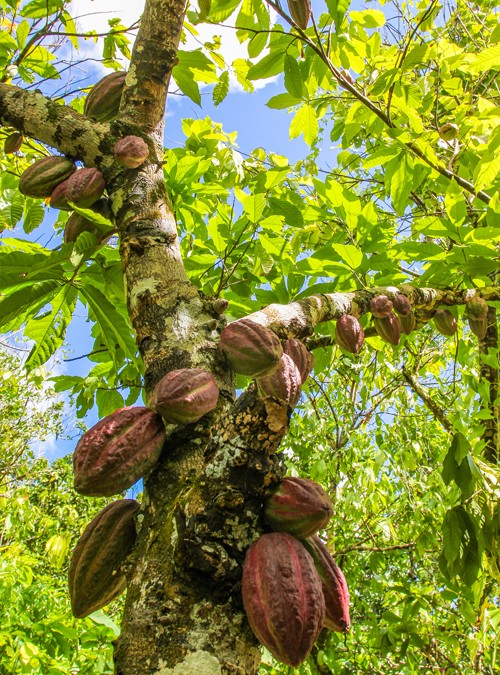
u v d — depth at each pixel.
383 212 3.18
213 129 2.44
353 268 1.61
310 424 3.50
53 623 2.71
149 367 0.90
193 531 0.66
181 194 1.80
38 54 2.06
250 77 2.01
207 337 0.92
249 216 1.61
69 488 7.99
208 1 1.76
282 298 1.76
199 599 0.65
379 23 2.27
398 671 3.50
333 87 2.63
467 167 2.21
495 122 2.06
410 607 2.66
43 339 1.68
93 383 1.96
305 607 0.66
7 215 1.88
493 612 1.98
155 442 0.79
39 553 5.64
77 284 1.52
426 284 1.69
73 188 1.17
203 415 0.83
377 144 2.94
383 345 1.97
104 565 0.79
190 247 2.01
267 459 0.70
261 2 1.93
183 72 1.86
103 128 1.21
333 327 1.81
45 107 1.24
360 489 3.38
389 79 1.98
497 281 1.84
